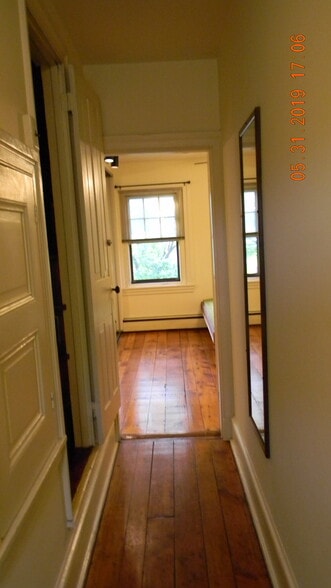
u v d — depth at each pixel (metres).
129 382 4.00
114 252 5.68
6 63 1.18
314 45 0.98
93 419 2.28
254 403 1.99
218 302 2.71
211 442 2.76
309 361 1.14
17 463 1.08
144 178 5.76
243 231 1.99
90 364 2.25
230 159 2.31
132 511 2.07
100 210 2.49
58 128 2.05
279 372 1.50
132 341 5.60
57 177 2.09
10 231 1.12
